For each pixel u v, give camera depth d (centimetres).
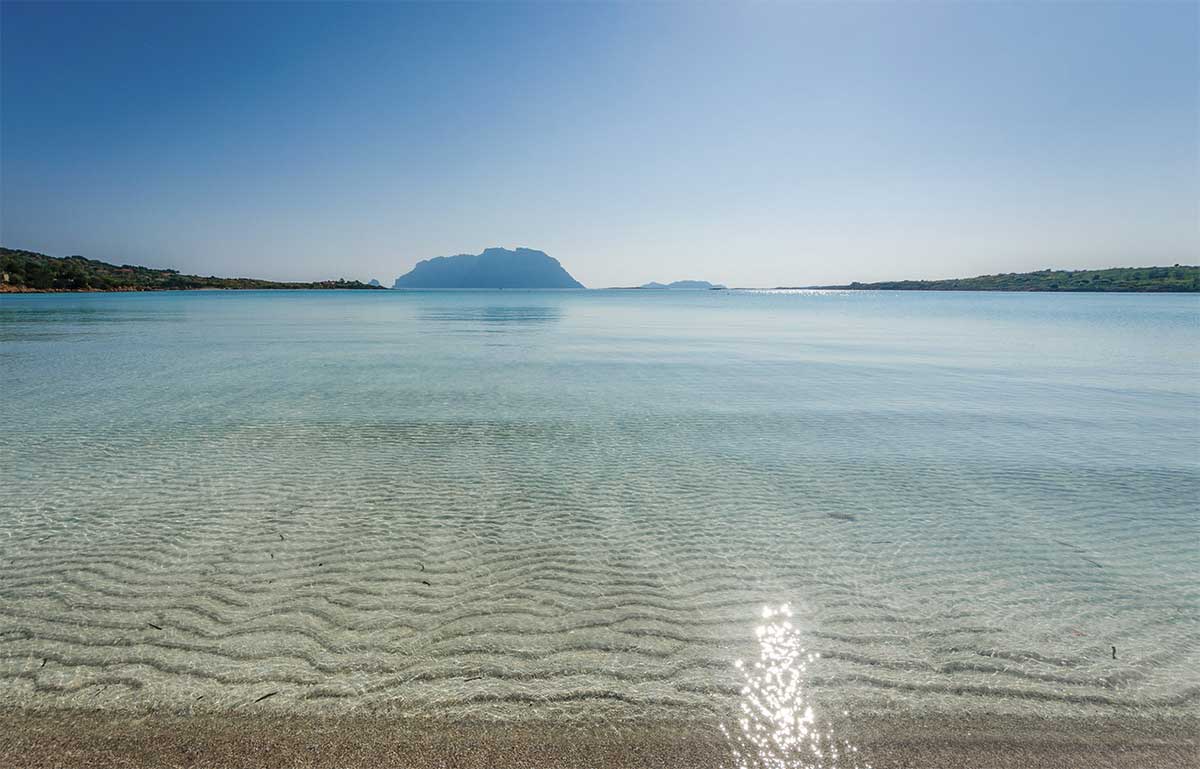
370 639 454
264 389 1630
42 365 2083
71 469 904
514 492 817
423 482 857
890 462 979
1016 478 895
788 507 767
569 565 592
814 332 3991
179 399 1476
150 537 651
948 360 2402
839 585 555
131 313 5775
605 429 1195
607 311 7612
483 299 14350
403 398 1516
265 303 9488
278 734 353
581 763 335
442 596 525
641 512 745
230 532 668
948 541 662
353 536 659
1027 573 584
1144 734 365
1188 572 588
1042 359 2445
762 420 1284
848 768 336
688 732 360
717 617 495
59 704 378
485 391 1625
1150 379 1898
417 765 332
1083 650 454
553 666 423
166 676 406
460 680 406
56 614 488
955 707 387
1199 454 1033
